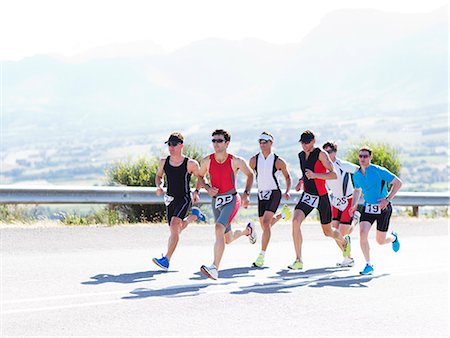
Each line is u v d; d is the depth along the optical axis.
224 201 22.67
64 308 16.83
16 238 28.62
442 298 19.42
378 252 29.67
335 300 18.88
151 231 32.88
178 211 23.31
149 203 36.94
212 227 35.97
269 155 25.44
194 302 17.98
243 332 15.10
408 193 47.25
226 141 22.81
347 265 25.16
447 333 15.55
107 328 15.10
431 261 26.81
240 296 18.95
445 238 35.72
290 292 19.81
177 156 23.53
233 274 22.66
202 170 23.38
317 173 24.00
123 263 24.02
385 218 24.88
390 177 24.38
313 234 35.41
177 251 27.55
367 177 24.55
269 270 23.81
